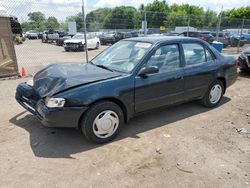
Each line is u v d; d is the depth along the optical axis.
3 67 7.56
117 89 3.41
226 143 3.59
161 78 3.90
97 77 3.43
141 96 3.72
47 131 3.84
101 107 3.33
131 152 3.29
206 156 3.22
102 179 2.72
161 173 2.84
